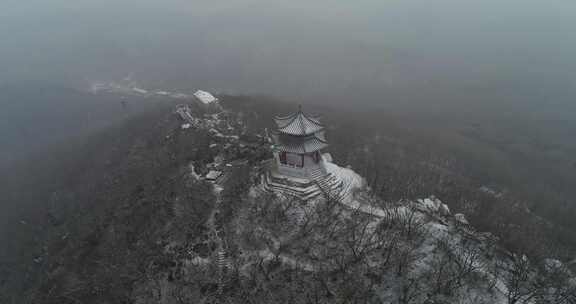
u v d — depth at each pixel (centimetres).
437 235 5053
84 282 5159
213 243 4756
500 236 5828
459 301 4134
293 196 5303
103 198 7375
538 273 5009
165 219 5356
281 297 4109
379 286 4197
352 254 4494
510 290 4259
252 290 4206
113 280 4775
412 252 4612
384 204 5562
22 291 6494
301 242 4659
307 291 4144
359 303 3981
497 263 4912
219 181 5875
